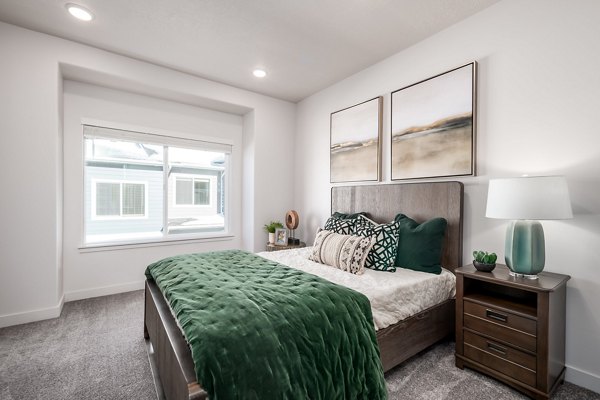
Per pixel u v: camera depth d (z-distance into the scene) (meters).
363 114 3.17
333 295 1.49
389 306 1.78
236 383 1.00
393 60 2.88
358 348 1.38
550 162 1.87
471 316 1.85
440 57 2.48
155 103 3.50
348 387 1.28
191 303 1.36
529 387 1.59
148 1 2.13
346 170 3.39
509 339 1.68
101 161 3.34
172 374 1.27
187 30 2.49
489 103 2.17
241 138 4.21
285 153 4.18
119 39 2.64
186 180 3.92
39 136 2.54
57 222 2.65
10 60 2.42
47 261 2.59
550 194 1.55
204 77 3.43
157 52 2.87
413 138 2.67
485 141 2.19
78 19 2.35
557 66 1.84
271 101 4.03
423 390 1.67
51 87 2.58
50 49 2.57
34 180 2.52
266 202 4.02
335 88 3.57
